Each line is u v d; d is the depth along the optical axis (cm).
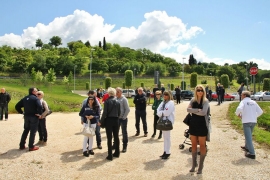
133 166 657
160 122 715
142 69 14025
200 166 600
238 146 859
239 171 619
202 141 596
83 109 768
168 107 717
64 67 12088
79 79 10981
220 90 2334
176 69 13875
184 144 891
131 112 1853
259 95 3828
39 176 578
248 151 778
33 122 787
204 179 570
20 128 1168
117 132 731
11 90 3180
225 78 5375
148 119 1533
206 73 15038
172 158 727
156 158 728
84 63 13650
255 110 753
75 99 3011
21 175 582
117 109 722
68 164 666
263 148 828
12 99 2614
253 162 688
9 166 639
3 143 882
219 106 2186
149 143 909
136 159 718
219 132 1102
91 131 729
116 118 718
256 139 929
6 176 574
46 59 12344
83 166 652
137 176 586
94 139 970
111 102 711
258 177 581
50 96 3025
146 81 10588
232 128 1198
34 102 790
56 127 1227
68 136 1017
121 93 815
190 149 795
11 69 11538
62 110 1989
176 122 1411
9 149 803
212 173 606
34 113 790
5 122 1358
